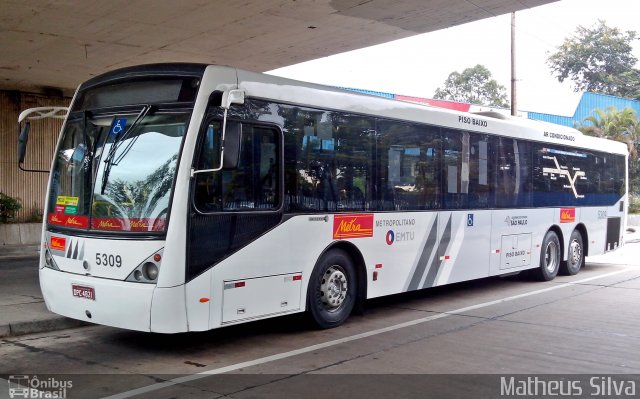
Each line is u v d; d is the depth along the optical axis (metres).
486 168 11.48
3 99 19.19
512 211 12.17
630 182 35.75
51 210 7.65
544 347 7.59
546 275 13.48
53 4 11.95
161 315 6.39
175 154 6.67
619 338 8.09
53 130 19.98
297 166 7.85
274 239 7.47
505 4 12.22
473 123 11.15
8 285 11.09
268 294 7.41
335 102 8.43
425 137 10.07
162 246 6.46
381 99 9.23
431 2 12.08
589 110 38.34
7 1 11.74
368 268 8.91
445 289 12.41
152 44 15.20
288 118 7.76
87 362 6.78
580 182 14.73
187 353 7.18
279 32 14.30
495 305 10.55
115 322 6.68
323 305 8.37
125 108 7.16
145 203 6.69
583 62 53.72
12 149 19.22
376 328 8.60
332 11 12.63
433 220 10.14
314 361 6.86
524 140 12.59
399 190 9.49
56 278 7.27
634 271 15.61
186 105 6.79
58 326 8.25
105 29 13.75
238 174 7.12
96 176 7.14
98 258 6.89
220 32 14.20
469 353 7.28
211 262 6.75
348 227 8.55
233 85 7.07
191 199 6.60
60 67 17.39
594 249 15.34
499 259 11.81
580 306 10.49
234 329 8.42
